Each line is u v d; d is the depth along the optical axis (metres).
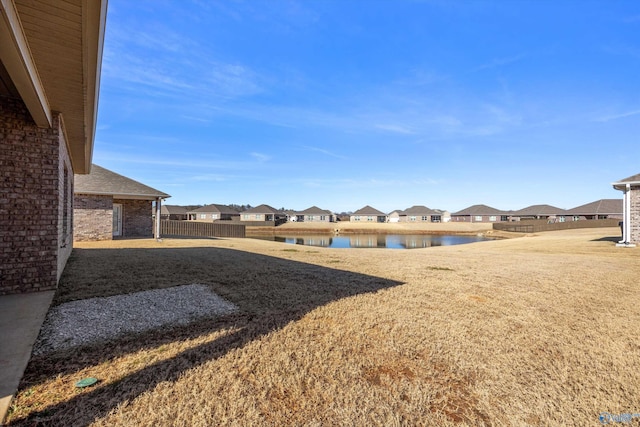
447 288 6.35
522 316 4.57
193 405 2.22
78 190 14.71
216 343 3.33
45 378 2.52
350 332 3.79
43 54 3.75
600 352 3.37
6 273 4.98
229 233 27.42
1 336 3.32
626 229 14.83
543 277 7.60
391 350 3.31
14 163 5.07
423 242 35.69
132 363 2.83
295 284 6.36
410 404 2.37
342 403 2.34
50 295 4.99
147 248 12.40
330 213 71.69
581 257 11.77
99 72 4.34
